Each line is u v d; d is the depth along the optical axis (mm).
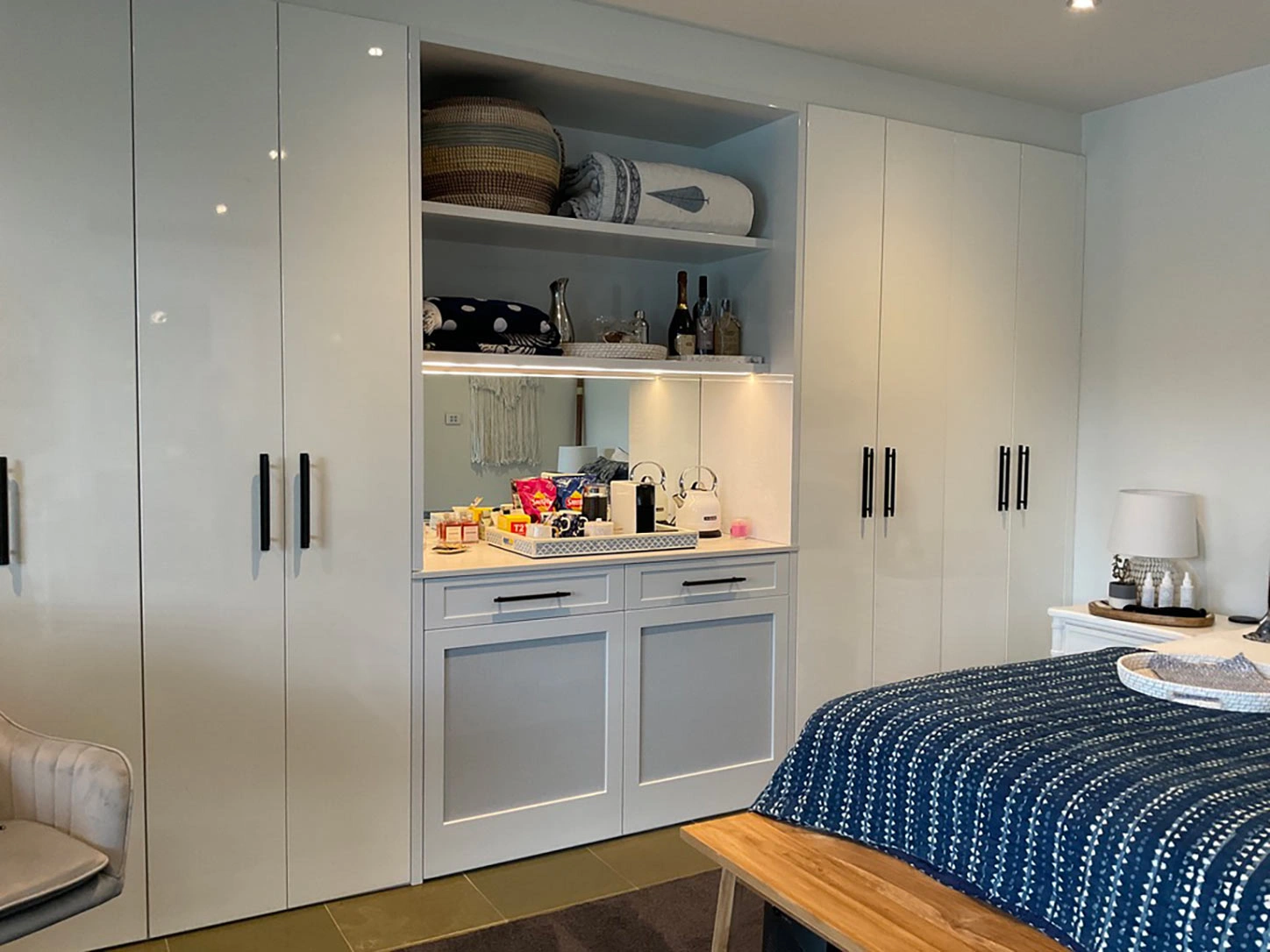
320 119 2693
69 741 2133
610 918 2752
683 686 3371
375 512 2822
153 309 2523
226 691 2660
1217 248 3691
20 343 2395
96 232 2453
